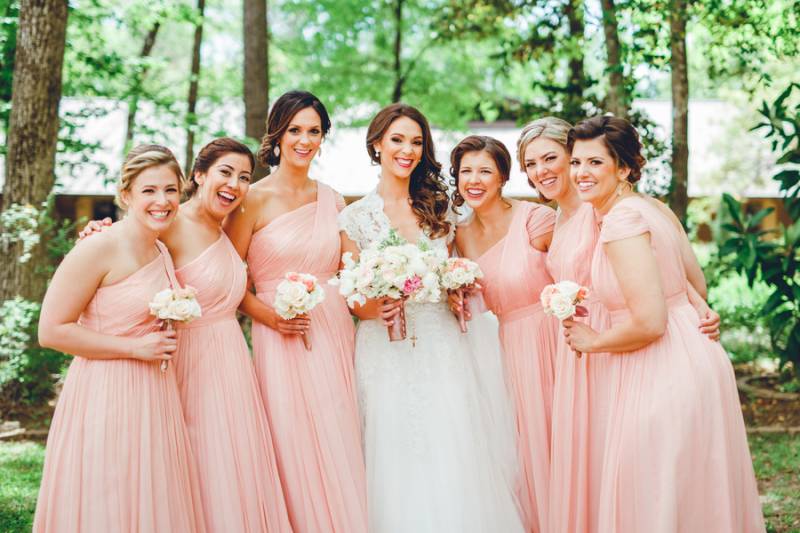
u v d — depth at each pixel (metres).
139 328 3.24
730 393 3.16
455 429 3.78
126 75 10.55
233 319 3.67
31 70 7.42
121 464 3.10
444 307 4.00
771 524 4.39
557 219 3.96
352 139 18.81
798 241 6.25
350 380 3.89
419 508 3.68
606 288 3.29
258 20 8.73
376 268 3.64
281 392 3.75
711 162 17.30
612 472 3.19
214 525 3.44
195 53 12.21
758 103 15.26
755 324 8.73
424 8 13.02
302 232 3.86
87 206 16.45
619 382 3.27
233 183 3.59
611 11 7.36
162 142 10.97
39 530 3.12
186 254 3.57
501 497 3.80
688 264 3.52
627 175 3.35
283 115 3.85
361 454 3.82
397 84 13.34
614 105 7.61
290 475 3.71
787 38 7.48
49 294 3.15
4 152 8.35
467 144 4.02
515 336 4.04
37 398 7.32
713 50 8.37
